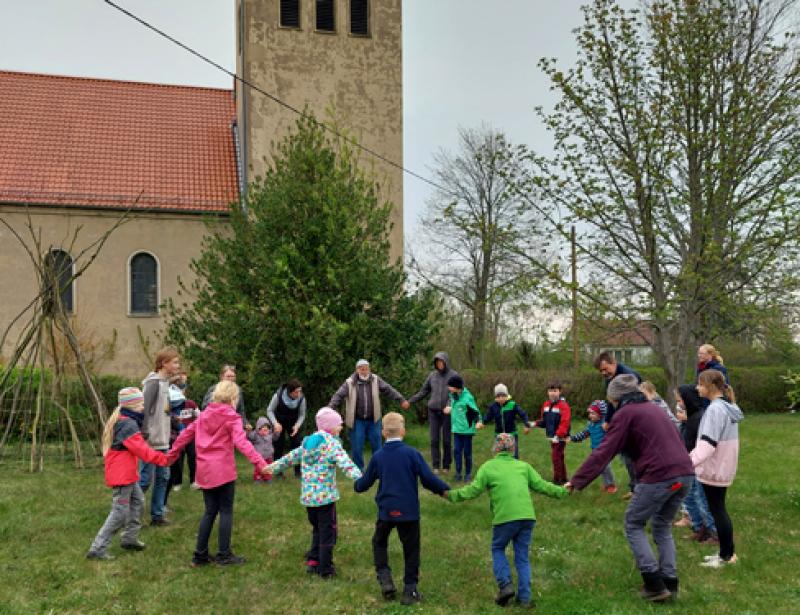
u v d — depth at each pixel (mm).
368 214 15820
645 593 6238
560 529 8641
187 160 26312
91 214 23688
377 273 15266
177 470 10742
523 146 19109
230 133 28078
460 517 9188
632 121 18250
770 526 8797
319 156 15750
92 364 15727
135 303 24125
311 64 25125
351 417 11719
